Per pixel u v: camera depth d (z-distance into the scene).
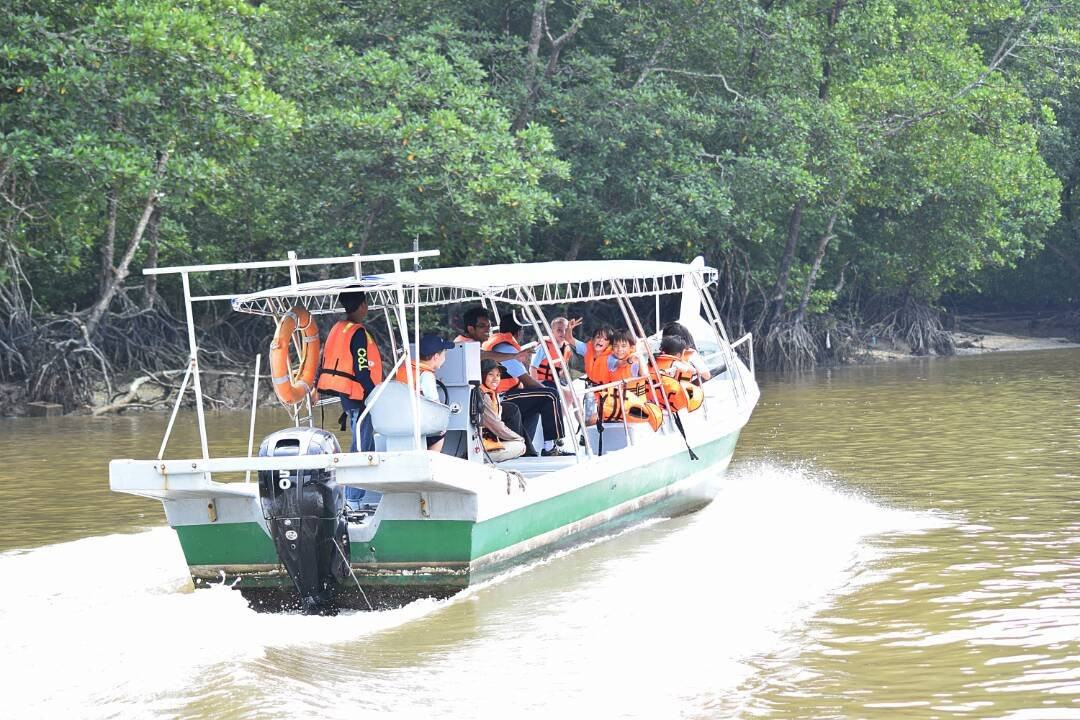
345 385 12.83
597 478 14.10
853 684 9.14
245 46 30.72
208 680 9.40
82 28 29.55
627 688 9.20
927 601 11.39
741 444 23.72
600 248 44.31
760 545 14.19
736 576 12.65
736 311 50.28
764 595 11.84
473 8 45.59
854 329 54.91
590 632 10.73
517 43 43.03
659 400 16.52
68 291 42.09
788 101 44.47
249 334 42.34
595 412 16.11
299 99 36.94
